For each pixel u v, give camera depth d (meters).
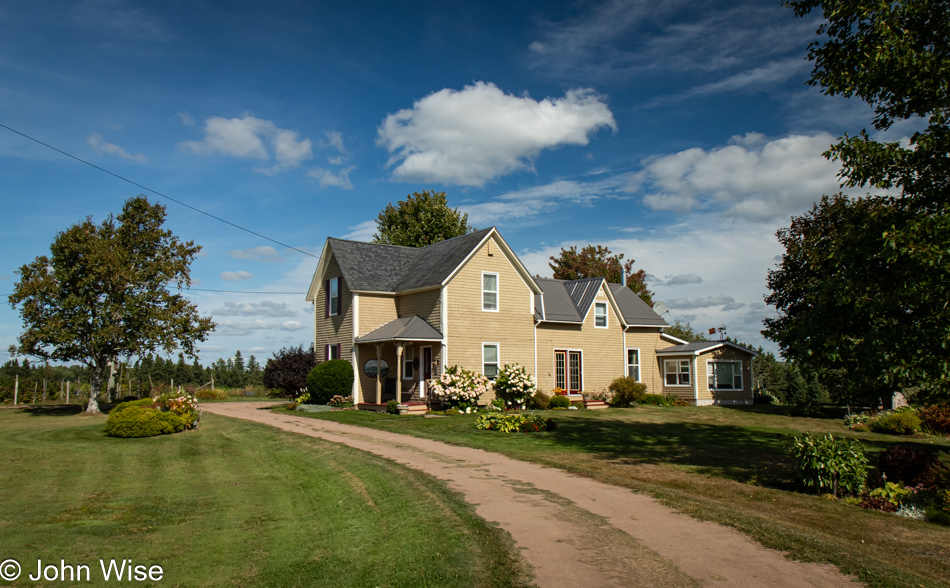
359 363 27.25
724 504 9.98
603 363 32.09
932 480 10.89
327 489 11.71
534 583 6.23
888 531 8.66
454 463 13.02
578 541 7.55
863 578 6.35
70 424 23.72
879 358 10.66
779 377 53.72
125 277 27.39
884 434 21.22
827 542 7.60
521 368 26.88
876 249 11.21
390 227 49.53
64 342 26.44
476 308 26.92
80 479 13.21
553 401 27.72
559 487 10.65
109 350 27.95
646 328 34.38
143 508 10.90
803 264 28.16
